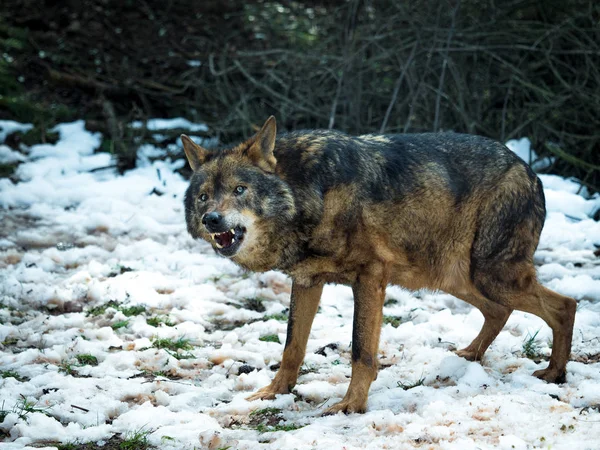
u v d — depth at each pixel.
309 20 21.22
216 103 18.97
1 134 17.75
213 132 17.81
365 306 7.45
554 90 16.78
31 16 21.56
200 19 21.62
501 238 7.90
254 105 18.78
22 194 15.25
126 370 8.47
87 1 22.12
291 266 7.55
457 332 9.35
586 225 13.31
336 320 10.07
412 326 9.55
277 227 7.39
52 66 20.06
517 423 6.47
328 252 7.42
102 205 14.93
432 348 8.94
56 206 15.13
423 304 10.61
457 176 7.91
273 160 7.41
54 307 10.56
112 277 11.57
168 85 19.36
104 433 6.84
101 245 13.17
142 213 14.75
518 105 16.69
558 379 7.80
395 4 16.89
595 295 10.45
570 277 10.91
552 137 16.30
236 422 7.19
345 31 17.59
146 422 7.01
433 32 16.84
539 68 17.28
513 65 16.97
